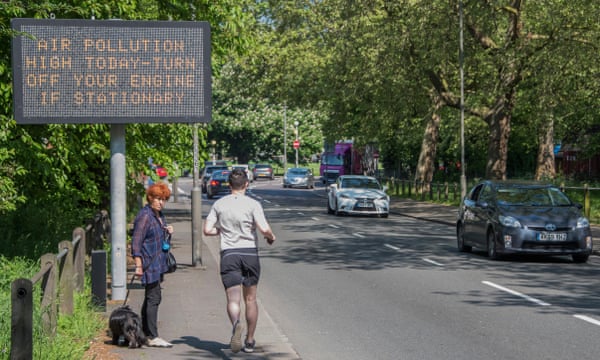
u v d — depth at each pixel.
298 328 11.25
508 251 19.20
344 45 42.19
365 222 34.06
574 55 34.03
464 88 43.44
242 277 9.43
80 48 11.94
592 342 10.12
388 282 16.00
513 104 39.12
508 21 37.97
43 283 9.50
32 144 14.47
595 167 59.56
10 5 13.32
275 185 80.12
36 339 8.13
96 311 11.59
